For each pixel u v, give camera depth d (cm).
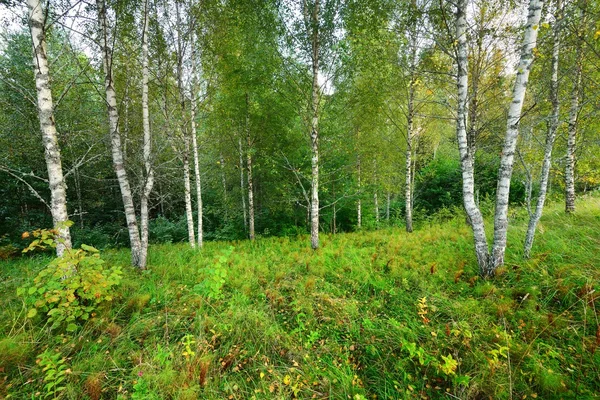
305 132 916
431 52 631
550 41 501
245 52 764
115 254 756
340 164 1198
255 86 784
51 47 792
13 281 498
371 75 787
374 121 1009
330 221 1277
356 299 430
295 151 1092
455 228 836
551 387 238
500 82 667
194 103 876
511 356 277
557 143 856
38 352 309
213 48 821
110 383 273
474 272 463
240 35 763
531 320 320
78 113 944
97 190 1267
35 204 1083
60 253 429
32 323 357
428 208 1728
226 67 842
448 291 418
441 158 1806
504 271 428
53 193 430
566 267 395
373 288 463
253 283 494
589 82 596
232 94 883
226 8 756
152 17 693
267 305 411
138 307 404
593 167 855
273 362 308
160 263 646
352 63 698
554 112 504
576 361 261
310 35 697
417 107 977
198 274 564
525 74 402
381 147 1083
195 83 909
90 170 1139
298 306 405
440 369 266
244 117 988
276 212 1302
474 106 733
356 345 325
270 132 1012
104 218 1321
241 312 379
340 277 511
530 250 471
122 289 456
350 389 263
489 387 249
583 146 788
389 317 371
